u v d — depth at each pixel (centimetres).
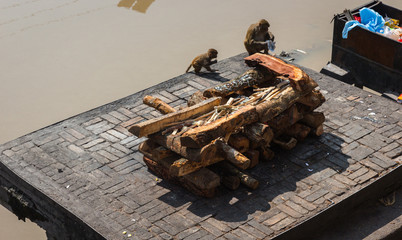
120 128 1052
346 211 879
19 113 1279
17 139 1024
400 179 944
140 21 1686
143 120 1075
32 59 1489
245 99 957
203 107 925
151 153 902
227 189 886
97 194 887
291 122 945
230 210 844
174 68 1427
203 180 842
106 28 1641
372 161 941
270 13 1716
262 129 889
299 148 977
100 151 990
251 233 798
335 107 1089
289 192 877
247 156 917
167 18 1700
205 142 834
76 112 1279
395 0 1762
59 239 907
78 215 841
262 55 1012
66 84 1387
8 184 974
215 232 802
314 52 1478
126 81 1383
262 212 838
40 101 1320
